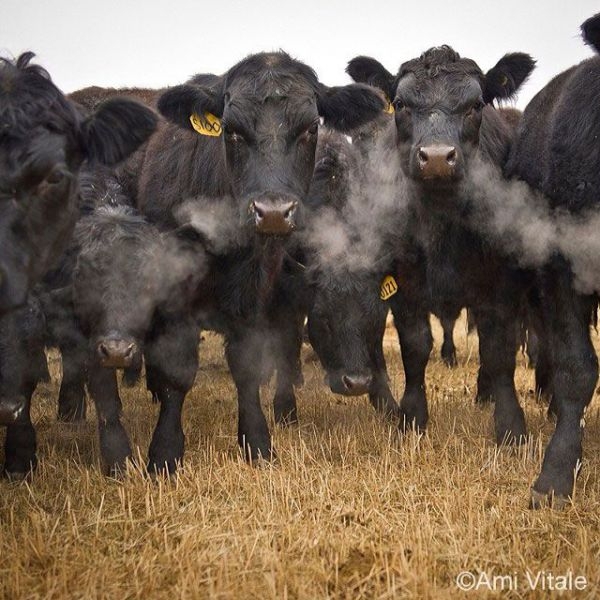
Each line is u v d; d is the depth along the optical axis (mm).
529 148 9961
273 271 10156
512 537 7285
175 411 9641
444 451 9648
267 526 7578
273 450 10148
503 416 10516
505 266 10492
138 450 9484
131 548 7188
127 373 13633
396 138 10953
